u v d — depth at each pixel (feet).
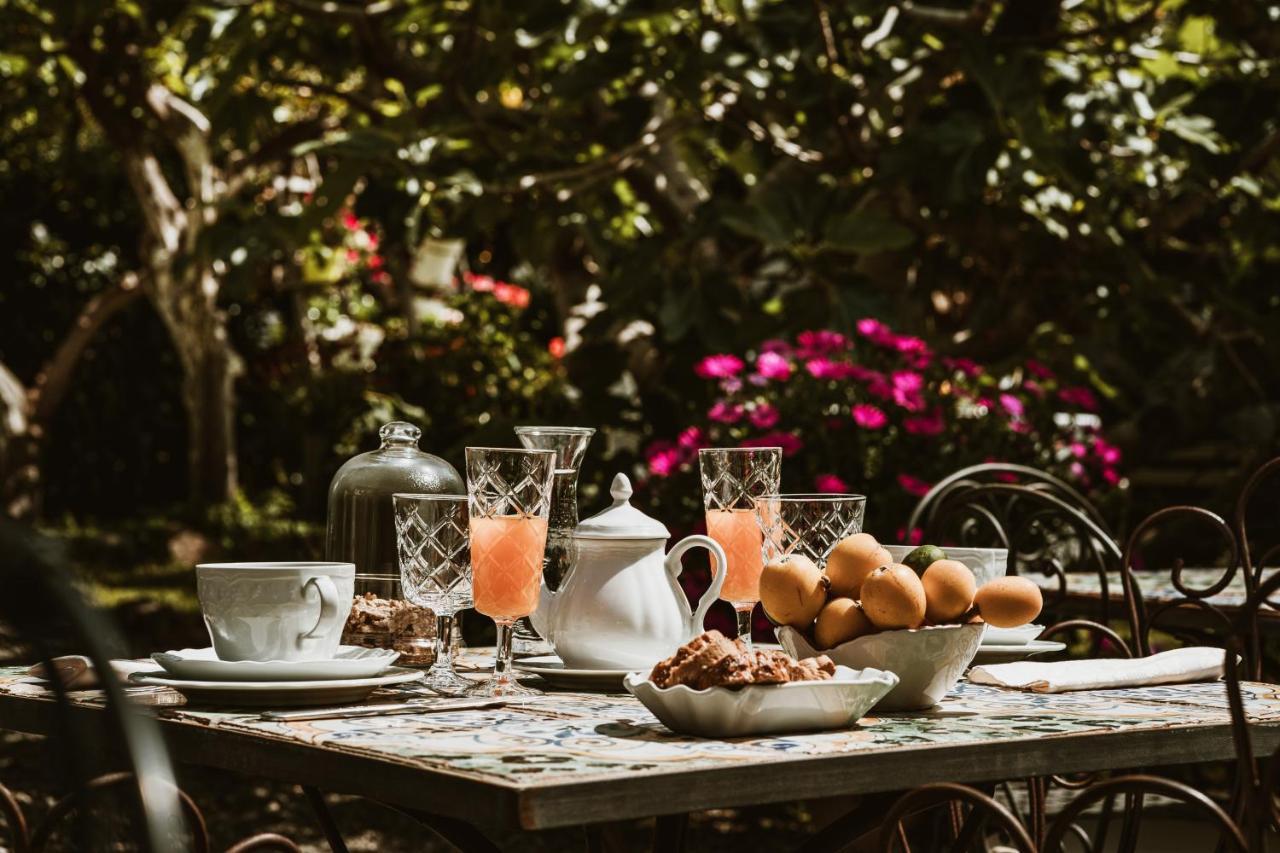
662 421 14.35
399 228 16.65
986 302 16.52
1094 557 7.98
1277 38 15.34
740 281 16.84
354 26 17.08
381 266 29.58
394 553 6.09
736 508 5.90
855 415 12.21
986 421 12.73
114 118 28.78
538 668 5.43
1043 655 8.14
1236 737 4.33
